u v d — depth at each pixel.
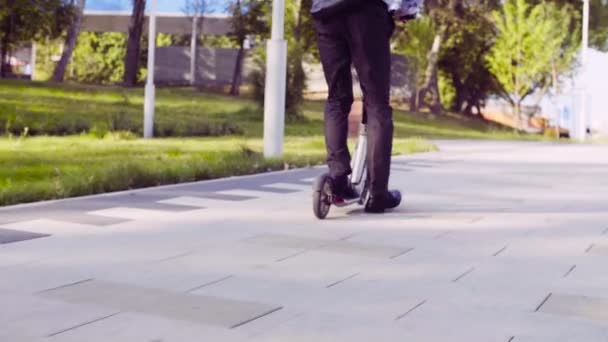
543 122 44.97
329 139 6.55
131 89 32.09
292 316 3.46
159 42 58.16
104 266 4.40
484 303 3.78
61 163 10.51
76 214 6.33
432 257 4.91
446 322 3.42
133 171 8.62
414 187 9.20
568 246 5.40
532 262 4.82
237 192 8.25
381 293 3.93
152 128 17.81
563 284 4.24
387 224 6.23
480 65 47.53
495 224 6.36
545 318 3.53
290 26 31.52
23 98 22.41
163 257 4.70
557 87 42.81
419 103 43.69
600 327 3.40
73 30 35.78
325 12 6.42
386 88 6.56
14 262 4.46
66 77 58.84
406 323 3.39
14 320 3.30
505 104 48.38
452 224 6.32
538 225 6.36
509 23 42.28
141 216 6.33
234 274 4.29
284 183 9.32
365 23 6.36
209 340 3.08
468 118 45.44
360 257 4.85
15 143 13.70
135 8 35.88
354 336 3.18
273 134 12.52
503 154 17.02
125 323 3.29
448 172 11.55
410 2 6.45
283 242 5.30
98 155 12.10
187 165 9.95
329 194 6.40
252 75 27.00
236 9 38.41
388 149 6.65
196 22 46.62
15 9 33.69
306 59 30.61
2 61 36.50
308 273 4.36
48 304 3.56
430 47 40.88
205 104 29.77
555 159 15.49
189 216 6.41
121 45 59.75
